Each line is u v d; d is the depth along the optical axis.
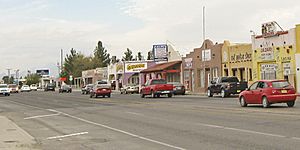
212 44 57.00
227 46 53.53
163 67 68.88
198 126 17.50
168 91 45.97
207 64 58.28
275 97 24.83
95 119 23.12
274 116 19.78
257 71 47.88
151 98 44.84
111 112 27.44
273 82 25.30
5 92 74.38
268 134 14.08
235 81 42.16
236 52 51.78
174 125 18.31
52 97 58.66
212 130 15.98
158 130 16.92
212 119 19.98
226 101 34.16
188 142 13.41
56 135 17.02
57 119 24.22
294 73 42.62
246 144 12.37
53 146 14.07
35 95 70.19
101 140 14.95
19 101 49.56
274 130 14.97
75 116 25.70
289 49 43.19
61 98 54.16
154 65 82.19
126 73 91.12
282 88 25.03
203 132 15.55
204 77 58.78
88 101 43.59
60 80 149.12
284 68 44.00
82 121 22.38
